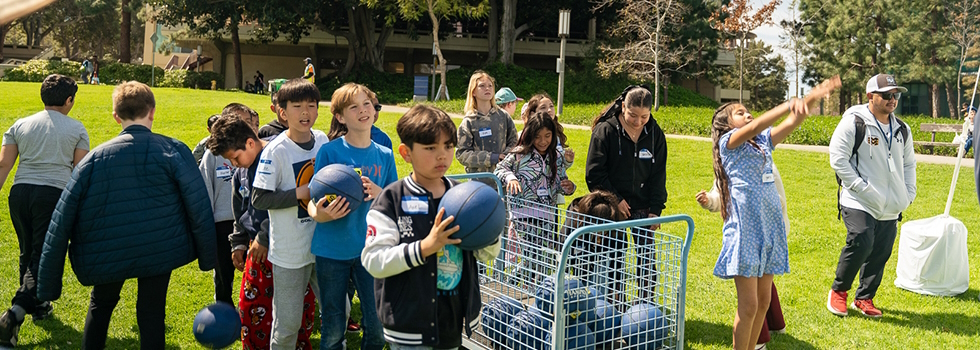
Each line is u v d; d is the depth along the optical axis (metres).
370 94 4.24
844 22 39.84
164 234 4.08
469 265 3.32
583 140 16.55
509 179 5.13
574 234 3.68
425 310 3.14
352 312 5.73
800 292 6.78
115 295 4.30
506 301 4.28
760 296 4.54
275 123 5.21
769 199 4.36
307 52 45.09
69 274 6.39
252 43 42.91
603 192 4.82
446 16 31.36
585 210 4.71
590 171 5.58
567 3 39.12
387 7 33.84
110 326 5.27
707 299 6.40
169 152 4.14
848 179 5.84
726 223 4.46
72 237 4.07
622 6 38.25
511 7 38.59
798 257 8.14
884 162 5.84
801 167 13.91
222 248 5.26
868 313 6.12
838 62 40.50
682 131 19.64
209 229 4.24
